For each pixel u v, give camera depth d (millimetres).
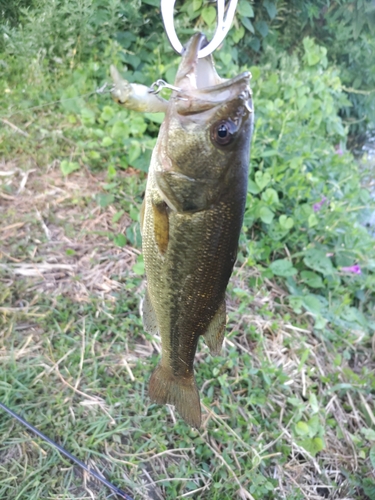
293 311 594
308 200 679
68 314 491
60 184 612
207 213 243
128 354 477
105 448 406
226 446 439
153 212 247
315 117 776
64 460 385
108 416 421
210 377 478
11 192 586
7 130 629
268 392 489
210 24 758
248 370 491
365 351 603
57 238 560
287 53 1021
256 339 530
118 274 542
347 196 674
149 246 265
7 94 648
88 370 449
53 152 635
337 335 591
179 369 307
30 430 397
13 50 668
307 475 455
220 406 459
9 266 514
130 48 787
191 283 264
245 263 583
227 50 809
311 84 866
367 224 809
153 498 393
